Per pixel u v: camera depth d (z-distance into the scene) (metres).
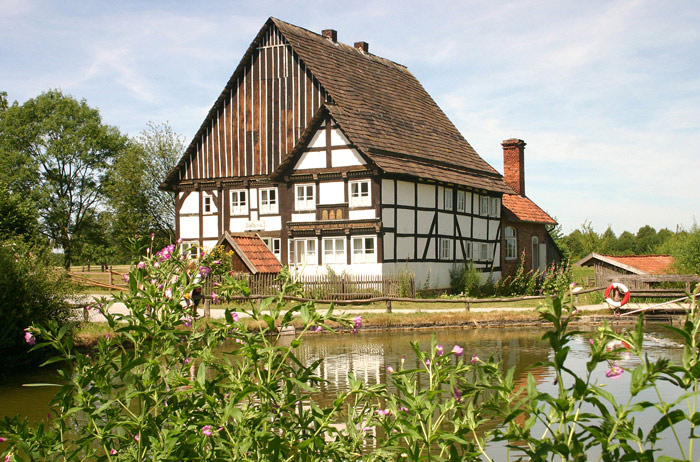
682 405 9.59
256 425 4.45
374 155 29.33
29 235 30.48
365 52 39.97
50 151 62.91
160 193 51.22
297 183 31.27
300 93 33.03
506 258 39.50
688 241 26.88
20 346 14.65
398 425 4.70
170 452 4.27
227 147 34.81
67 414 4.52
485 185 36.72
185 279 5.22
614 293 23.64
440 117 41.25
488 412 4.40
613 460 3.92
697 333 3.97
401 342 18.89
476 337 19.80
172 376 4.84
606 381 11.71
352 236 29.66
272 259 29.41
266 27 33.69
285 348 4.56
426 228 32.09
